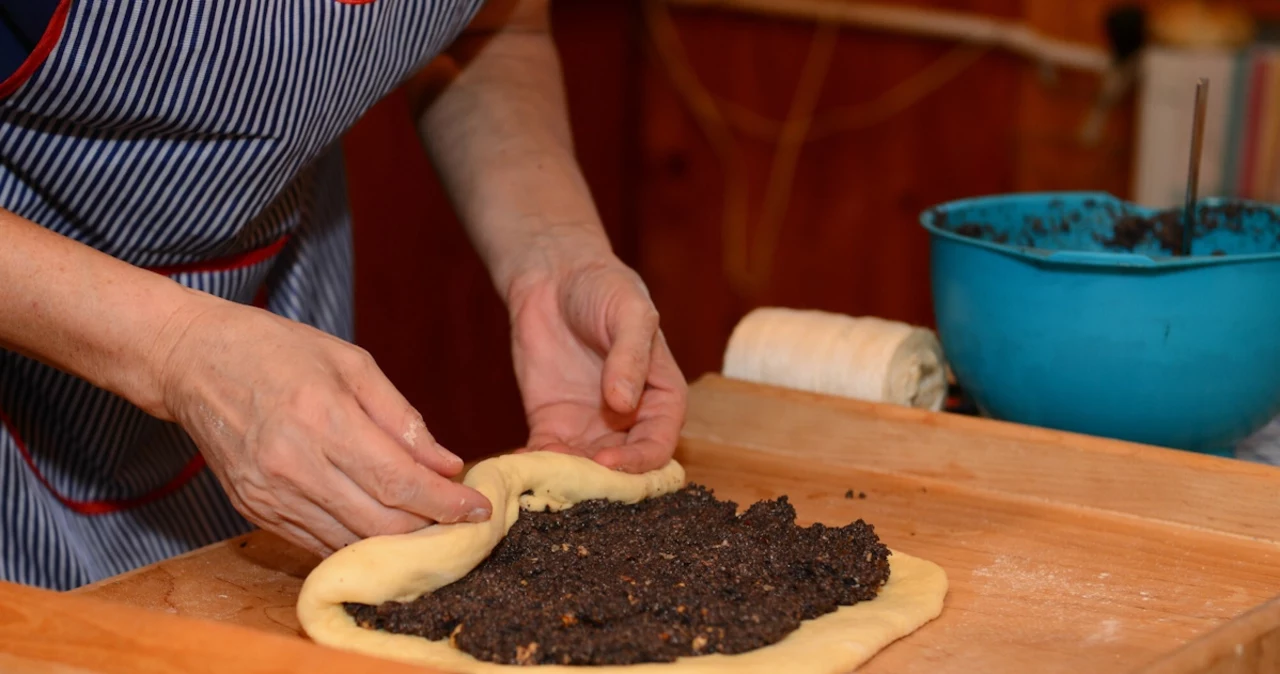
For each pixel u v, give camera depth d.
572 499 1.71
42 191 1.71
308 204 1.91
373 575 1.57
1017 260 1.80
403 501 1.56
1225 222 1.93
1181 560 1.71
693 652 1.55
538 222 1.85
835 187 3.75
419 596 1.59
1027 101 3.53
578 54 3.40
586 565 1.62
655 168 3.70
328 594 1.57
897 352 1.92
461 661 1.54
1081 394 1.81
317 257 1.93
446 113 1.92
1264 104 2.91
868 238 3.79
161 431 1.87
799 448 1.88
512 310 1.83
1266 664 1.55
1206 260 1.75
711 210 3.76
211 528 1.92
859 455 1.86
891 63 3.61
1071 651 1.59
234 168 1.72
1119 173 3.46
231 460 1.57
